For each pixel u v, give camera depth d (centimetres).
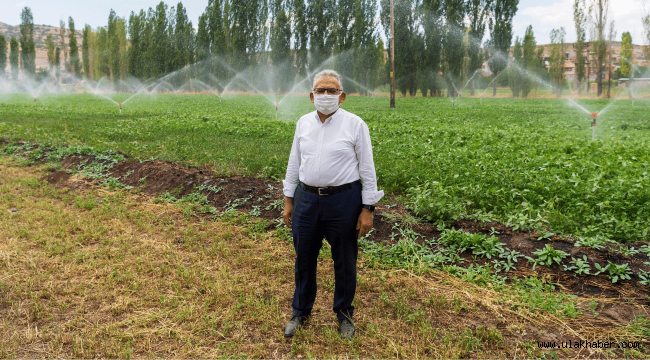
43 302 352
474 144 1034
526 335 313
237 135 1279
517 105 3241
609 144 1062
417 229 491
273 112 2297
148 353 290
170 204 615
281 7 5297
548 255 404
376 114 2130
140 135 1224
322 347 299
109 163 821
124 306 342
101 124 1541
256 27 5469
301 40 5288
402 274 409
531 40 5172
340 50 5122
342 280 308
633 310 340
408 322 329
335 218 293
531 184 614
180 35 5888
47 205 603
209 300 352
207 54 5750
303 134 296
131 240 488
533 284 374
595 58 5097
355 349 295
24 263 419
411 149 973
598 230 461
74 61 7512
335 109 286
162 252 454
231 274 406
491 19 4822
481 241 441
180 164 800
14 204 609
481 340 306
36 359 282
